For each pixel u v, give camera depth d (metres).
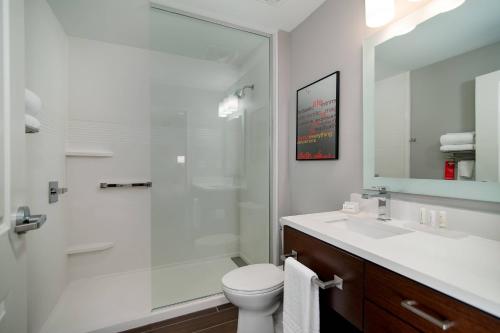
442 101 1.12
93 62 2.24
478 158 1.00
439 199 1.14
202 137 2.24
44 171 1.64
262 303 1.29
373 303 0.81
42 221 0.74
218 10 1.92
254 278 1.39
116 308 1.77
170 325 1.63
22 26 0.72
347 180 1.64
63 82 2.05
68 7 1.80
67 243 2.13
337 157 1.71
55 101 1.86
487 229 0.95
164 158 2.16
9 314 0.62
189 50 2.13
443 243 0.90
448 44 1.10
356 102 1.57
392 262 0.74
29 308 1.42
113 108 2.31
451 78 1.08
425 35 1.18
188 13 1.90
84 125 2.21
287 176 2.26
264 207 2.29
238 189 2.35
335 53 1.73
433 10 1.15
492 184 0.95
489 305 0.52
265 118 2.28
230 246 2.35
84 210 2.21
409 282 0.69
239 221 2.37
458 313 0.58
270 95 2.26
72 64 2.16
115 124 2.31
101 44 2.26
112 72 2.30
